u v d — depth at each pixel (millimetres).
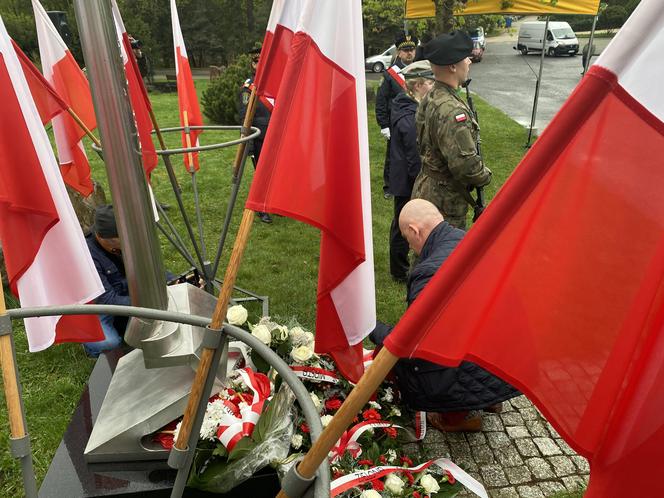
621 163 789
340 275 1394
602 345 888
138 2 26125
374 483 1770
